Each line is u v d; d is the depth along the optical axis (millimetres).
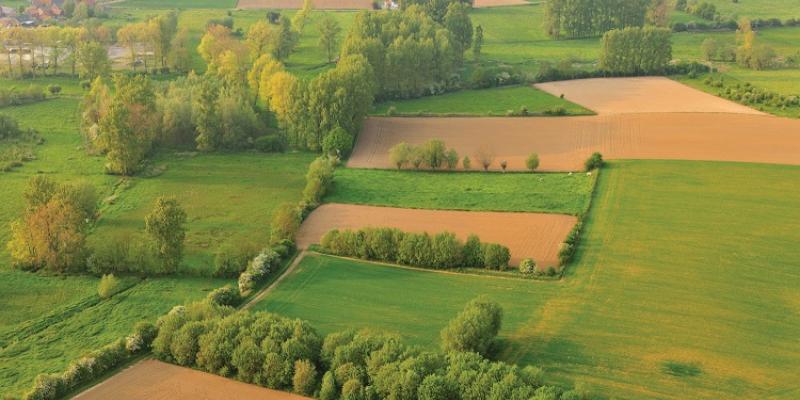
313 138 189750
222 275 131375
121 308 120438
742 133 183625
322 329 111188
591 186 158625
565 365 100938
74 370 99188
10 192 164250
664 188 156625
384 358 94625
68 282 129625
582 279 123625
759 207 147125
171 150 190250
